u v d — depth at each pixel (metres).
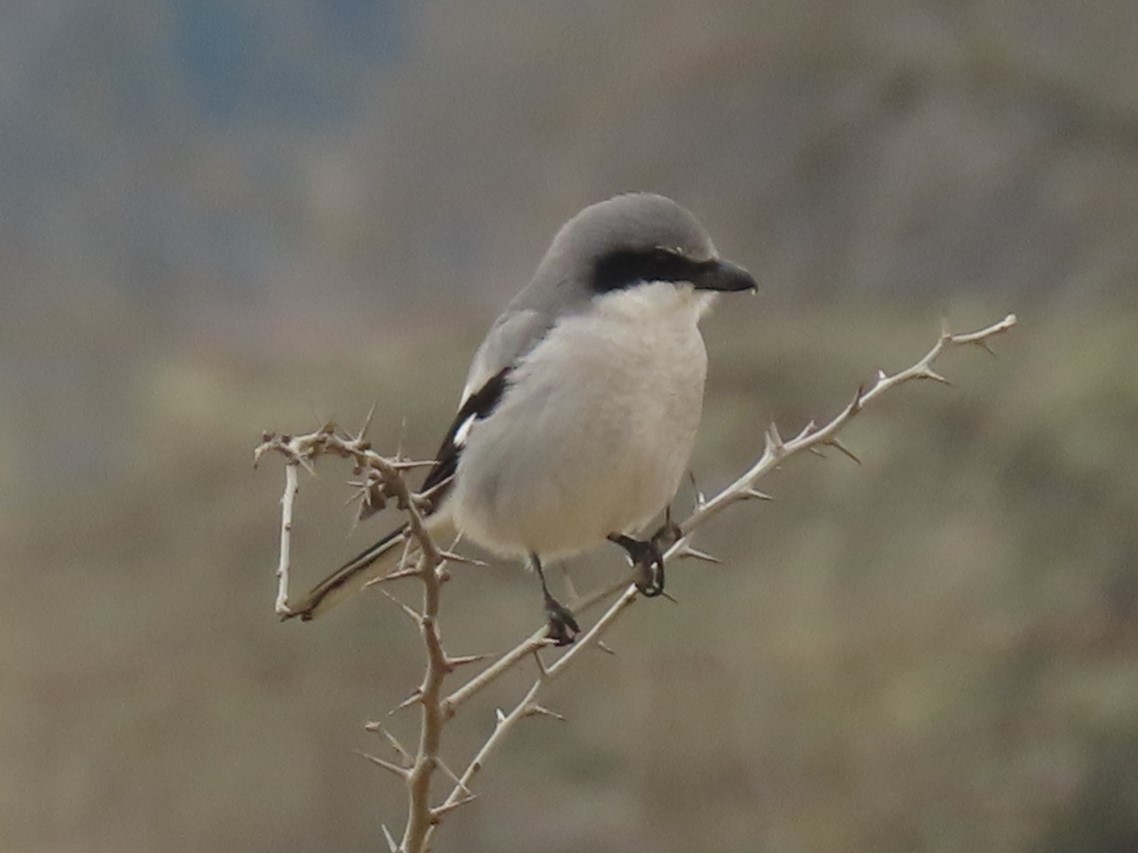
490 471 7.06
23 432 18.17
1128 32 16.20
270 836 14.99
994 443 14.88
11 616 15.68
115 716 15.14
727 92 16.67
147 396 17.56
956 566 14.63
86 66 22.61
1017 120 16.38
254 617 15.41
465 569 15.04
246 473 16.17
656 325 6.91
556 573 14.89
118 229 20.95
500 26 18.28
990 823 13.88
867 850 13.74
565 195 17.22
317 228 20.23
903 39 16.31
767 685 14.11
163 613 15.54
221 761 15.02
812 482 15.31
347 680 15.01
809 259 16.69
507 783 14.57
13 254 20.31
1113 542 14.57
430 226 19.34
